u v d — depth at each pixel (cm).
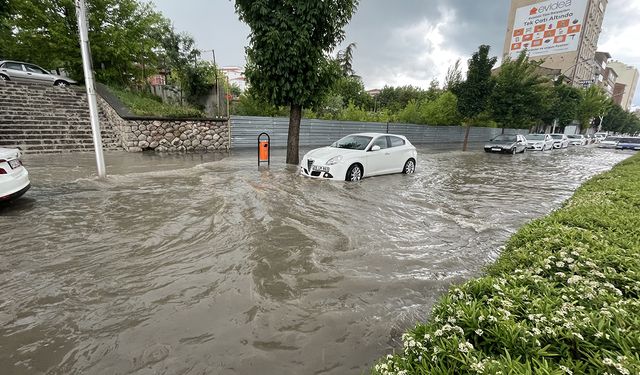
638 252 266
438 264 390
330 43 995
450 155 1788
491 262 400
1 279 319
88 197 608
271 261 374
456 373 142
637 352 145
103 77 1806
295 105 1045
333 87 1056
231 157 1223
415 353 160
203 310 279
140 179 773
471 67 1930
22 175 532
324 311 283
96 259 366
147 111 1305
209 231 459
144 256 376
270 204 601
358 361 227
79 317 265
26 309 274
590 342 154
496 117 2353
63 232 441
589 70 5778
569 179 1095
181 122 1334
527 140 2484
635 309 176
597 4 5000
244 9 916
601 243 281
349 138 990
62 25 1659
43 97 1360
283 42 877
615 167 1045
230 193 661
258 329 256
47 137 1127
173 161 1061
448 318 175
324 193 704
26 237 421
